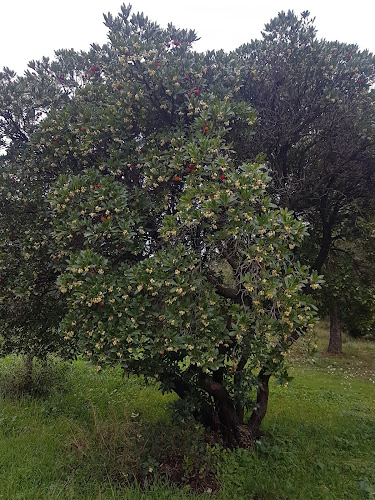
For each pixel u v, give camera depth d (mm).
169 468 3832
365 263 5676
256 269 3295
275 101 5066
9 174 4508
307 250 5383
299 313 3271
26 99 4961
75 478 3701
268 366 3475
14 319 4750
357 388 8039
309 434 5105
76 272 3326
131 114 4270
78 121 4301
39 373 6168
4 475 3664
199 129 3945
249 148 4688
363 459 4516
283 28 5340
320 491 3807
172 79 4113
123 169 4254
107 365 3275
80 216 3760
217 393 4469
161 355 3951
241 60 4895
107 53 5109
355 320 5957
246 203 3361
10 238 4477
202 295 3479
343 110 4824
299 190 4867
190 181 3592
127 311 3285
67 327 3488
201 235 3889
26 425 4758
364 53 5172
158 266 3385
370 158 4945
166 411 4973
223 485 3686
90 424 4883
